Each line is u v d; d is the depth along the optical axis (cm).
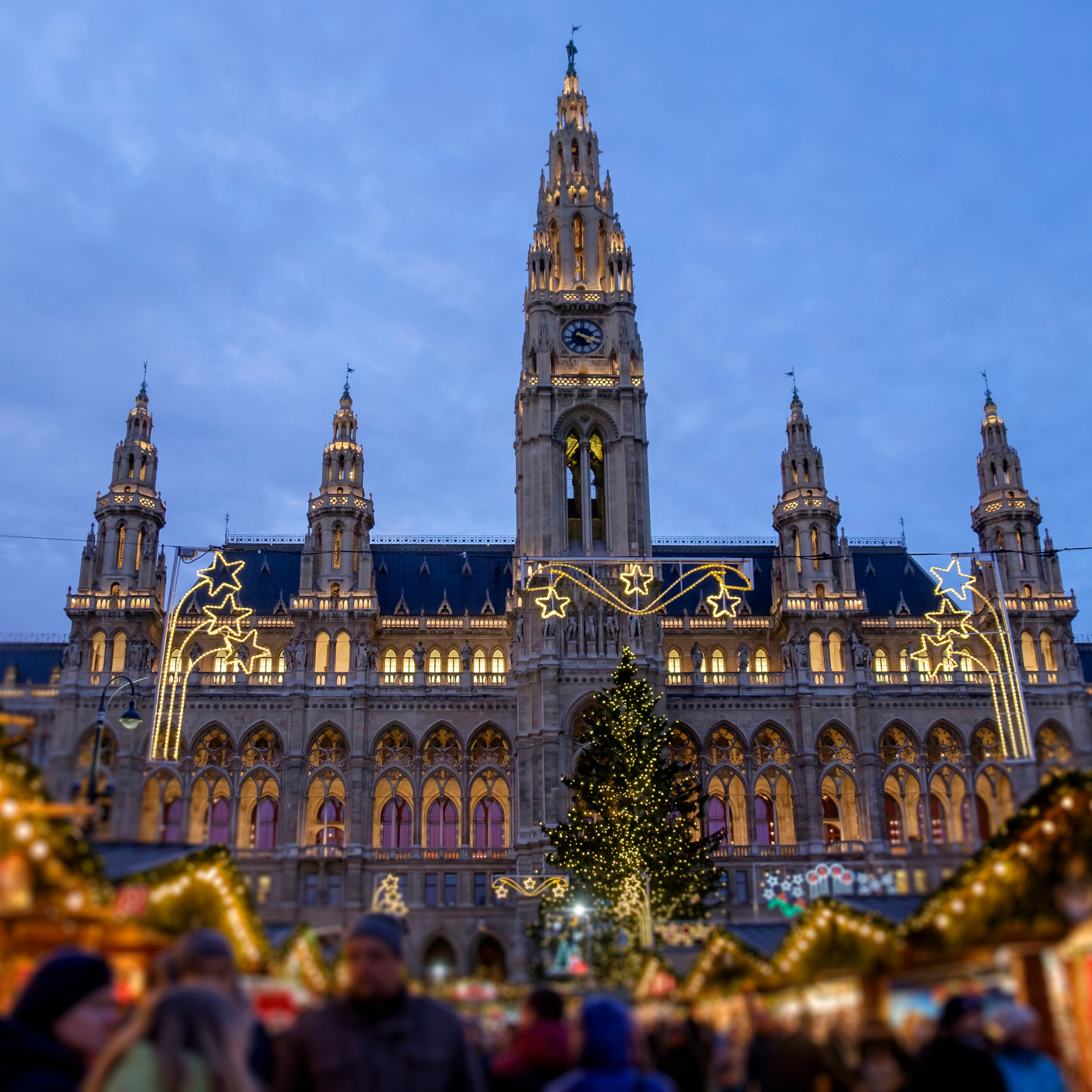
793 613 10400
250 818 9531
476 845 9750
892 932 2283
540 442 10506
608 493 10562
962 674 10219
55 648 8994
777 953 2909
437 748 9831
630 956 4900
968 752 9831
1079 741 9994
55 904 1733
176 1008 883
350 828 9394
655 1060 2812
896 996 2336
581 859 7812
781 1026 2481
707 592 11650
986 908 1948
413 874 9375
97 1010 1009
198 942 1212
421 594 11394
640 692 8406
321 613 10200
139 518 10381
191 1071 853
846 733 10038
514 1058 1391
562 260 11456
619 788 7956
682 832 8012
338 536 10606
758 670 10919
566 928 7281
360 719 9712
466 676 10000
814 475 11106
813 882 6606
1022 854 1870
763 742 10069
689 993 3700
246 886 2489
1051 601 10519
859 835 9738
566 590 10056
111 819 2898
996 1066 1343
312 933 2883
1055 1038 1786
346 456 10906
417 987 3184
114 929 1878
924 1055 1380
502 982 8788
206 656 10462
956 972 2067
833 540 10944
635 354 10981
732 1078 2520
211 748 9588
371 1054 1005
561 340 11050
